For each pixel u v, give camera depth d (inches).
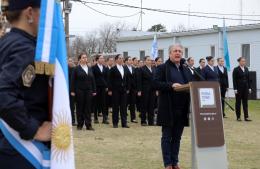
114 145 405.7
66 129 100.9
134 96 606.2
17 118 92.1
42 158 98.8
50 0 99.5
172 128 290.4
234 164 333.1
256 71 1212.5
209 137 269.4
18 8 100.7
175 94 283.7
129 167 313.9
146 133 492.7
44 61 96.6
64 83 101.4
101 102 586.2
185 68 294.0
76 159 337.4
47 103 101.0
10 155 96.9
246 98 644.1
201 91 271.3
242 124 598.5
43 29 98.2
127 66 596.1
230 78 1255.5
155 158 347.9
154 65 627.8
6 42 96.8
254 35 1218.0
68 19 891.4
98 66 581.9
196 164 268.2
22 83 94.1
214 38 1282.0
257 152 383.6
